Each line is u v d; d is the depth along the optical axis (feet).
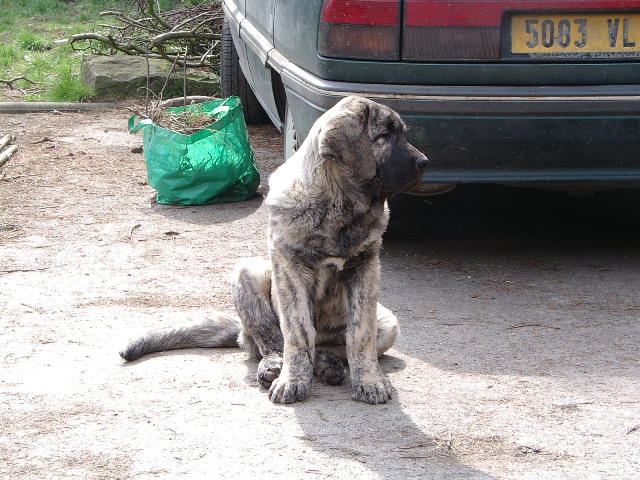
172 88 29.14
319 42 17.81
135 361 16.34
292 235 15.55
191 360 16.38
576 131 17.65
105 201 21.31
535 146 17.72
